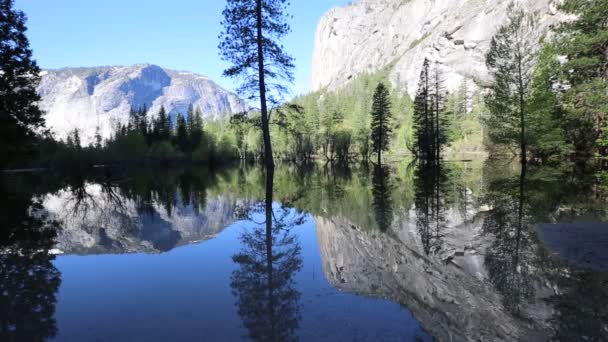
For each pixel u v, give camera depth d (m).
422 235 6.08
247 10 16.50
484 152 47.84
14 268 4.70
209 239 6.20
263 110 17.31
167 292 3.77
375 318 3.05
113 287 3.94
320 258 4.88
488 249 5.14
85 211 9.52
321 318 3.03
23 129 15.77
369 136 53.34
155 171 33.31
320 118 64.69
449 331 2.78
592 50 17.06
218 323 2.99
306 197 11.60
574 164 19.83
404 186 14.40
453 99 61.22
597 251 4.84
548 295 3.53
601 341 2.65
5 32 14.73
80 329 2.91
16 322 3.07
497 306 3.31
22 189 16.20
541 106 19.52
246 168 38.78
